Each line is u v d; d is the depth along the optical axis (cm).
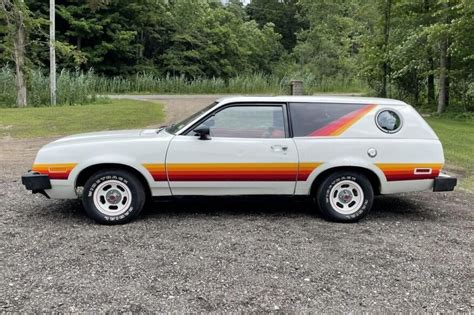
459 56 1864
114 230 479
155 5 4106
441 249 439
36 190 489
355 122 523
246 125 517
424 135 529
